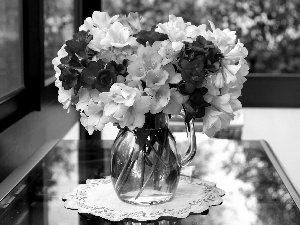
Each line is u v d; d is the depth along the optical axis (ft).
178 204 3.79
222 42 3.59
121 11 10.93
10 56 6.54
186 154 3.94
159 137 3.72
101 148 5.22
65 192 4.05
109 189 4.09
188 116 3.56
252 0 11.07
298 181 8.61
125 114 3.38
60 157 4.91
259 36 11.18
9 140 5.65
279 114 10.70
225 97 3.55
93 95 3.54
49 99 7.54
